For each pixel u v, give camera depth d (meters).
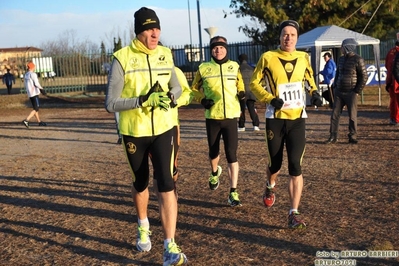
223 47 6.72
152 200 7.01
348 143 10.87
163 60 4.75
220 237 5.37
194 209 6.45
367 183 7.35
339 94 10.79
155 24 4.60
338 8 24.86
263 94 5.55
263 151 10.43
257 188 7.38
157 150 4.62
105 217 6.30
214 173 7.08
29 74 16.97
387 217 5.78
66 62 32.19
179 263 4.50
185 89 5.71
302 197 6.79
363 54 28.55
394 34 28.81
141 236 5.05
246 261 4.70
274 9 25.28
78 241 5.45
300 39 19.80
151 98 4.42
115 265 4.74
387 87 13.28
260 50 27.88
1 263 4.92
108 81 4.65
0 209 6.88
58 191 7.80
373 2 24.31
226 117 6.61
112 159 10.41
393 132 12.12
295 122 5.56
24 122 16.81
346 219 5.79
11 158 11.01
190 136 13.12
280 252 4.88
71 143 12.99
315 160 9.18
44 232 5.81
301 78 5.60
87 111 23.03
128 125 4.66
